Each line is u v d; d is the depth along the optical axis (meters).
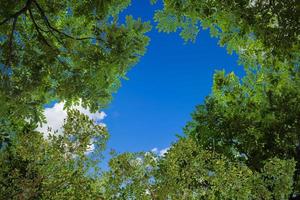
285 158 22.48
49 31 11.38
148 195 15.23
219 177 16.47
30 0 10.48
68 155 15.50
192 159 16.23
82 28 11.79
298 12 11.23
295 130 22.62
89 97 11.08
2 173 15.43
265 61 15.15
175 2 12.30
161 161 15.69
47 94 11.85
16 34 11.42
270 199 19.83
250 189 17.91
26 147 15.30
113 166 15.30
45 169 15.27
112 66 10.57
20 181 15.10
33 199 15.38
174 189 15.31
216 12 12.36
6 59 10.73
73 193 15.39
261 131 23.30
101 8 10.09
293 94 23.03
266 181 19.47
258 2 11.63
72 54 11.14
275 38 11.77
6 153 15.90
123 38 10.10
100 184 15.96
